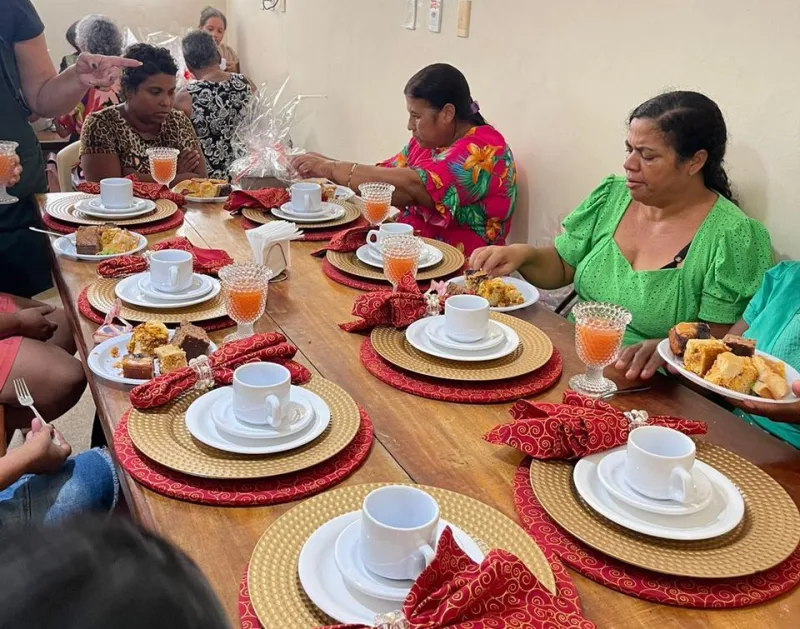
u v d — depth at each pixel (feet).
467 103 8.54
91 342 4.62
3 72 7.95
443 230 8.61
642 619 2.62
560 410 3.61
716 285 5.74
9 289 8.39
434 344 4.52
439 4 9.91
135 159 9.32
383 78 11.77
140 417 3.65
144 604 1.15
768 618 2.64
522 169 8.89
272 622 2.43
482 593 2.35
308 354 4.58
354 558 2.65
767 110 5.94
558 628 2.33
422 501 2.68
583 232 6.62
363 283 5.80
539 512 3.14
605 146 7.61
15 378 5.76
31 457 4.05
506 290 5.46
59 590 1.12
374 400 4.05
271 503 3.13
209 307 5.09
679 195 5.90
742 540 2.97
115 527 1.29
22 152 8.18
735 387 3.96
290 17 15.29
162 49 9.29
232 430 3.42
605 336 4.14
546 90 8.28
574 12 7.69
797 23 5.61
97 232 6.17
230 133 12.23
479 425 3.85
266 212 7.47
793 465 3.62
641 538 2.94
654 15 6.79
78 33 13.48
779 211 5.99
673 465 3.05
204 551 2.84
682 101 5.62
